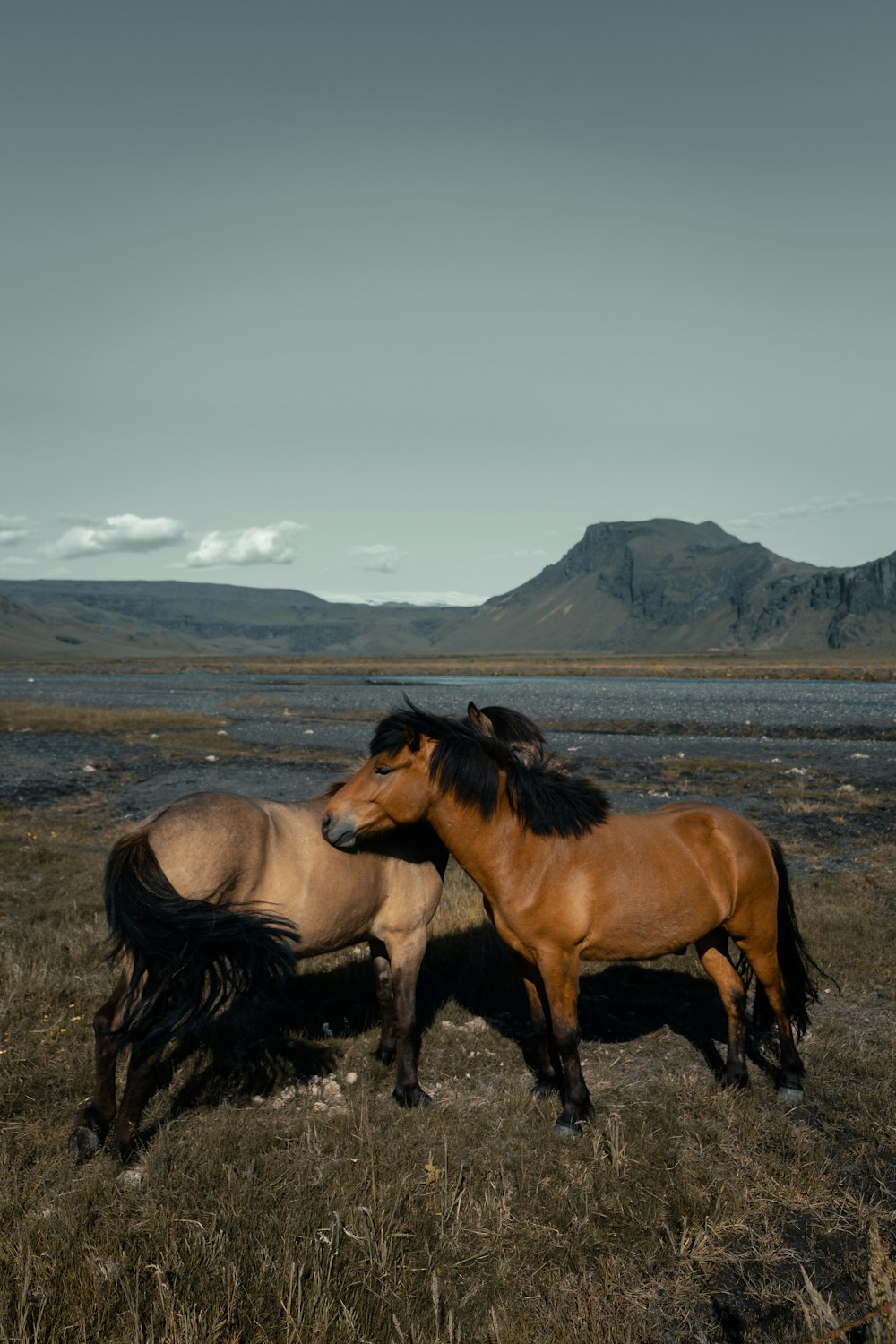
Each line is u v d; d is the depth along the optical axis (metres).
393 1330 2.99
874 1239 2.94
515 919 4.73
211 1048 5.34
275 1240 3.37
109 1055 4.14
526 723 5.11
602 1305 3.21
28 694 57.78
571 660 180.00
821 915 8.66
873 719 35.25
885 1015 6.37
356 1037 5.79
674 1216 3.83
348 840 4.66
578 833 4.71
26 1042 5.40
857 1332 3.12
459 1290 3.28
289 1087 5.02
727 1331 3.14
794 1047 5.17
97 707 44.44
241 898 4.46
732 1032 5.17
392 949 5.12
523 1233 3.61
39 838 12.67
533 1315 3.16
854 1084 5.21
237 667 140.88
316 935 4.74
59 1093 4.79
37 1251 3.27
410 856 5.17
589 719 37.47
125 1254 3.30
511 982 7.04
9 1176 3.83
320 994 6.61
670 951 4.95
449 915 8.59
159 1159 3.98
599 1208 3.83
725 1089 5.06
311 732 32.56
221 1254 3.23
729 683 73.19
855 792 18.02
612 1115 4.74
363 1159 4.06
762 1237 3.70
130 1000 4.11
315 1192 3.79
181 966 4.00
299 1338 2.82
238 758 24.36
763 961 5.16
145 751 25.75
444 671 121.25
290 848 4.63
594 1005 6.64
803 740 29.34
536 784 4.71
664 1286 3.37
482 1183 3.99
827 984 6.93
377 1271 3.25
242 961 4.21
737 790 18.41
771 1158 4.32
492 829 4.70
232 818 4.41
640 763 23.08
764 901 5.11
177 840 4.21
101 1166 3.99
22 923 8.09
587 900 4.65
